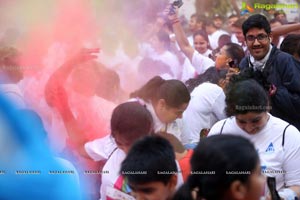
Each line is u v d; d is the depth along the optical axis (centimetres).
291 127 185
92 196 217
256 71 223
